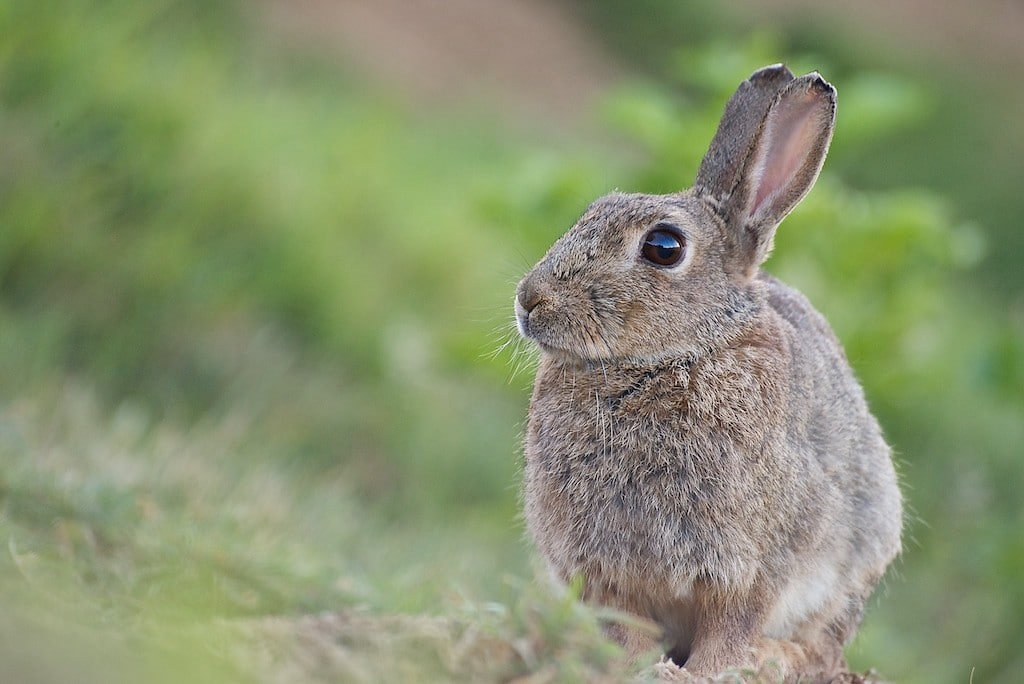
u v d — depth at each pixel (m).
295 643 6.79
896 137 34.91
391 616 7.53
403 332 18.08
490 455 16.77
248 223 18.19
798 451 8.79
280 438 15.81
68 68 17.41
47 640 6.05
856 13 41.59
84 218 16.58
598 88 34.09
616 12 36.97
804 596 9.04
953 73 40.44
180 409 15.52
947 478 17.69
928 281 16.95
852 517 9.34
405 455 16.53
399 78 29.94
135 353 16.08
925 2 44.41
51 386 13.87
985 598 14.90
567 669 6.88
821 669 9.27
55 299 16.08
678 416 8.59
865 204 16.83
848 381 9.74
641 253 8.90
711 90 17.58
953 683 13.57
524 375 11.21
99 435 12.51
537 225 16.02
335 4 31.89
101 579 7.96
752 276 9.18
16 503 8.74
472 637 6.97
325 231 19.00
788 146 9.47
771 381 8.69
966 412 19.36
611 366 8.87
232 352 16.78
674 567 8.53
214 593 8.09
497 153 27.09
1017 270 32.97
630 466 8.61
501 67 33.03
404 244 20.11
